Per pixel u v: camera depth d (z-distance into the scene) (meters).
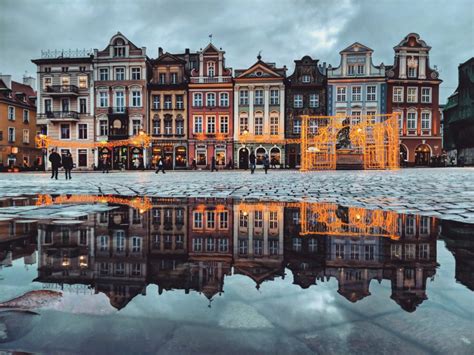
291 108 45.56
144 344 1.38
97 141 46.25
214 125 45.88
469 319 1.61
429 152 44.94
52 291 1.97
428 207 5.80
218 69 45.62
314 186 11.30
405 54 44.50
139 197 7.71
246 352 1.32
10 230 3.86
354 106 44.38
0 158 46.72
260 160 45.34
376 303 1.80
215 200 6.99
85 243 3.27
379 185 11.62
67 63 46.31
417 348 1.35
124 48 45.75
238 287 2.04
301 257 2.78
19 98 51.19
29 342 1.39
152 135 46.28
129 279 2.19
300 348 1.35
